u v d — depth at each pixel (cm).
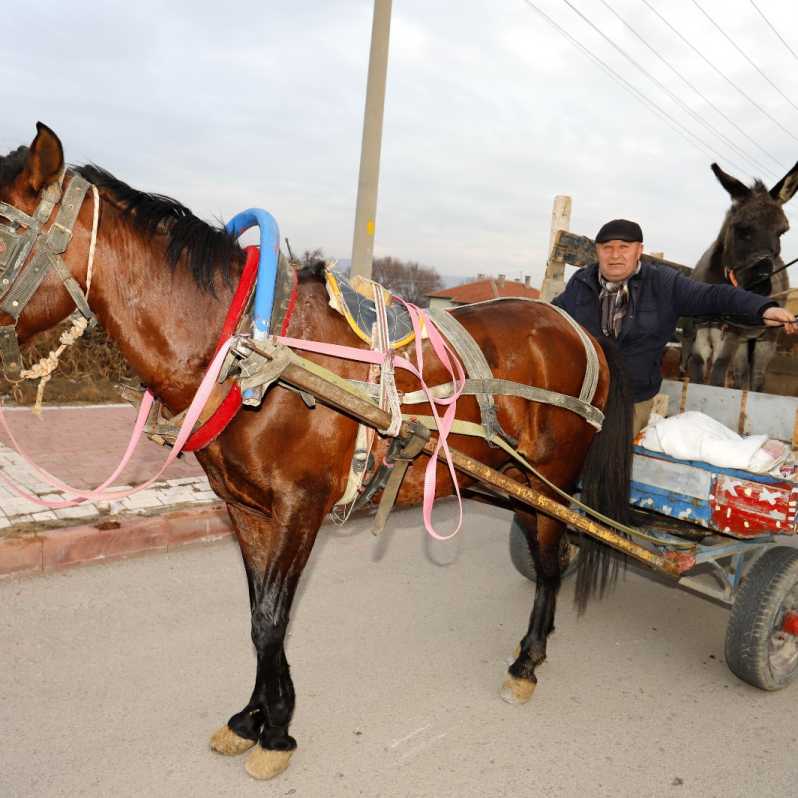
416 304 280
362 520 512
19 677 280
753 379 505
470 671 317
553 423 290
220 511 446
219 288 213
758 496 277
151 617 339
